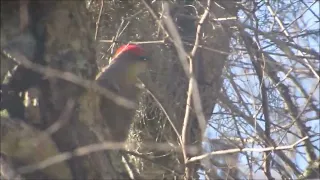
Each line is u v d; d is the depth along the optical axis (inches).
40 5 268.2
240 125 333.1
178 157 365.1
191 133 298.0
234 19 336.2
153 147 332.5
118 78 307.3
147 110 374.6
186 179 281.3
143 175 360.2
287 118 377.4
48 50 266.1
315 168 363.6
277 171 351.3
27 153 251.9
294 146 287.9
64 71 265.7
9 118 254.8
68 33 271.3
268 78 377.7
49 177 253.0
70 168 255.3
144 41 362.0
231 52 346.9
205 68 348.2
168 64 371.9
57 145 255.1
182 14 353.4
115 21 378.6
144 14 375.9
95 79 278.5
